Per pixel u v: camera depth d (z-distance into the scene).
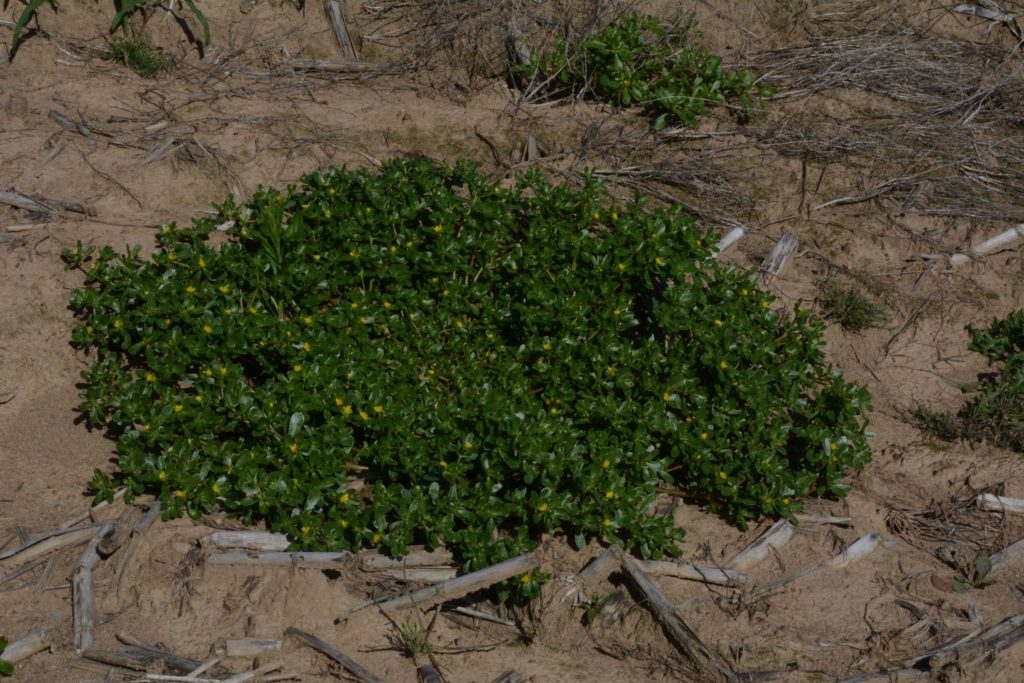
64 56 9.09
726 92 9.52
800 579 5.74
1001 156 9.10
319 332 6.46
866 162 8.99
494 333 6.78
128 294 6.58
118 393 6.18
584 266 7.07
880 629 5.46
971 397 7.33
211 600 5.38
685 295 6.69
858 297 7.77
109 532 5.57
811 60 9.91
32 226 7.49
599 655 5.36
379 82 9.41
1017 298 8.05
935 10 10.44
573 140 8.96
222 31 9.53
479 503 5.63
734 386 6.32
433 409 6.06
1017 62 10.07
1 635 5.14
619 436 6.07
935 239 8.38
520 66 9.34
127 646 5.12
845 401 6.27
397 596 5.46
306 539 5.49
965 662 5.25
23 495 5.99
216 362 6.25
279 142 8.52
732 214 8.46
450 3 9.80
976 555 5.97
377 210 7.18
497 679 5.14
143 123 8.52
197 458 5.71
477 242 7.10
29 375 6.76
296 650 5.21
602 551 5.75
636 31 9.30
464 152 8.82
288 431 5.79
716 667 5.14
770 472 5.95
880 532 6.10
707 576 5.64
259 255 6.85
